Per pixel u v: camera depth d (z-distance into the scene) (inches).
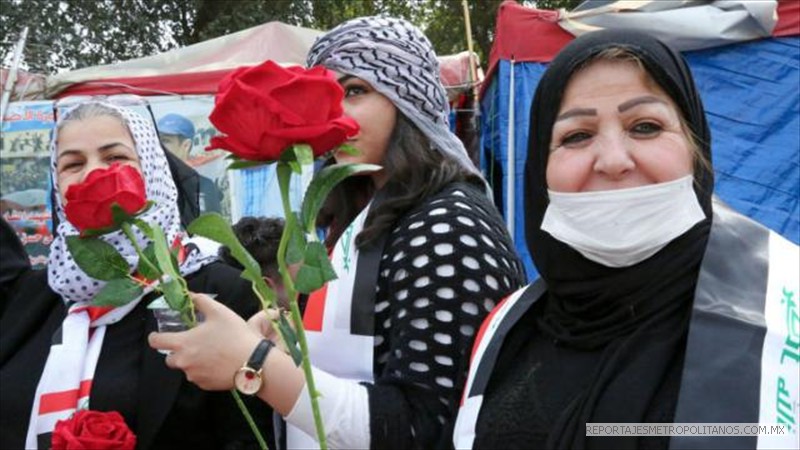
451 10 645.9
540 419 49.4
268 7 543.8
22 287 82.1
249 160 38.0
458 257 58.9
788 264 48.8
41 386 73.0
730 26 177.0
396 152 66.7
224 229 39.9
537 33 189.6
